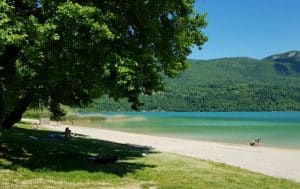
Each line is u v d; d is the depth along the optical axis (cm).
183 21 3038
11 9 2028
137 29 2470
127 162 2675
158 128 9644
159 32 2758
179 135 7412
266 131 8838
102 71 2159
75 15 1992
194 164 2753
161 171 2359
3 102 2448
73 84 2694
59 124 8512
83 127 8562
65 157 2625
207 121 14312
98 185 1927
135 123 12069
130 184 1978
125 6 2389
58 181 1958
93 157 2728
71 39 2088
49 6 2070
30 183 1870
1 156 2372
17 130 4456
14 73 2386
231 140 6462
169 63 2895
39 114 9738
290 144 5888
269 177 2539
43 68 2261
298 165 3503
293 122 13550
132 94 2934
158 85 2912
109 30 2089
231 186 2056
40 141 3422
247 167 3212
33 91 2844
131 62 2205
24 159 2392
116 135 6334
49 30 1986
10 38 1873
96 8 2094
